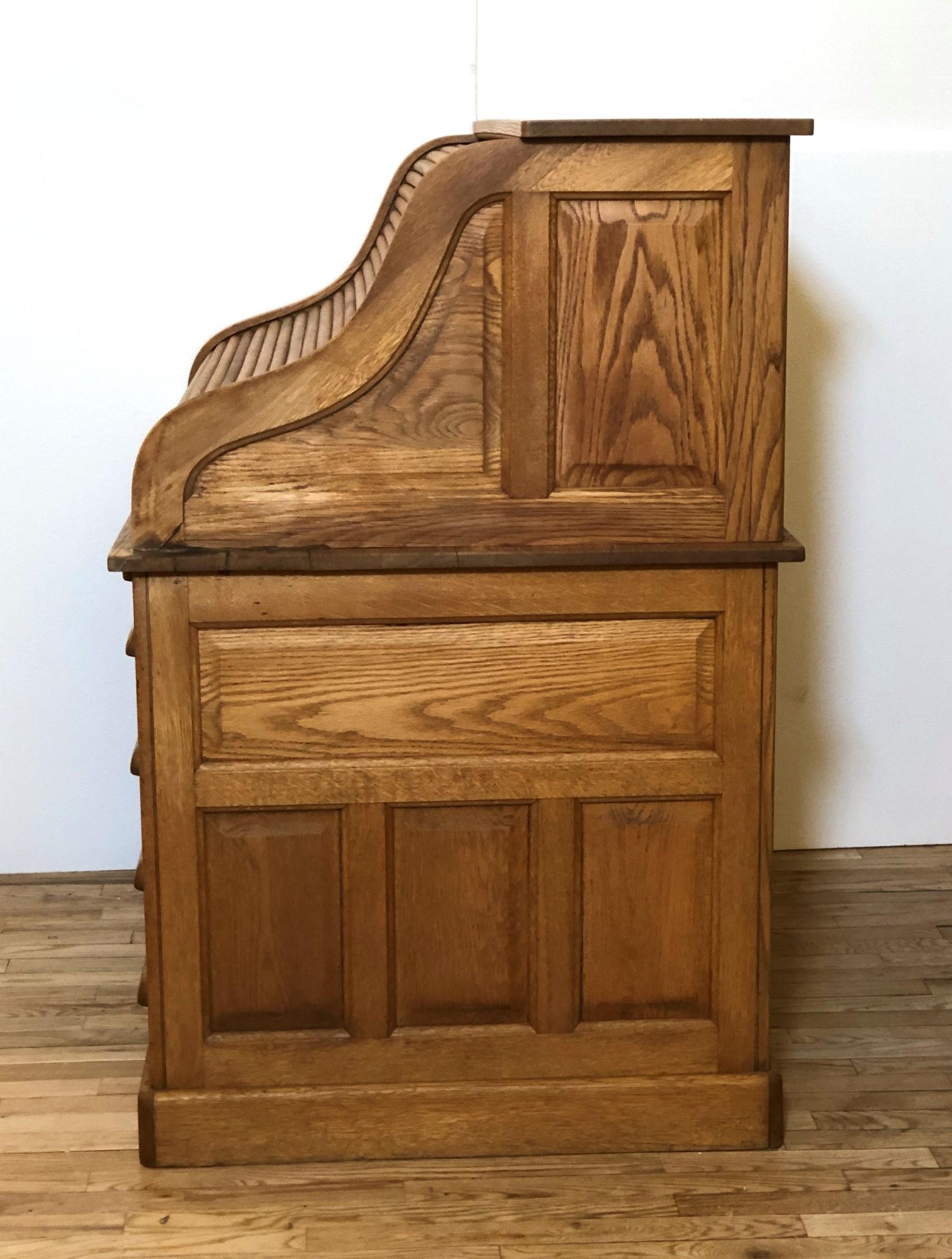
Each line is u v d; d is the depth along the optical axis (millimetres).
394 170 3812
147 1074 2766
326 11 3725
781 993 3441
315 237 3822
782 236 2467
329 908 2703
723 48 3834
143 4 3672
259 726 2619
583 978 2762
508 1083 2773
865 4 3826
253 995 2729
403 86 3779
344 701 2621
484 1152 2783
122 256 3775
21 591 3926
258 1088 2752
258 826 2666
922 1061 3141
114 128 3715
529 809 2689
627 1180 2715
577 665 2633
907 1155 2799
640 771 2670
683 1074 2795
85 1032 3262
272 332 3389
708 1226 2582
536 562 2541
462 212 2445
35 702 4000
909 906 3893
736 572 2598
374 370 2496
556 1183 2707
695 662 2650
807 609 4094
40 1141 2838
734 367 2514
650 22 3809
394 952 2730
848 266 3914
